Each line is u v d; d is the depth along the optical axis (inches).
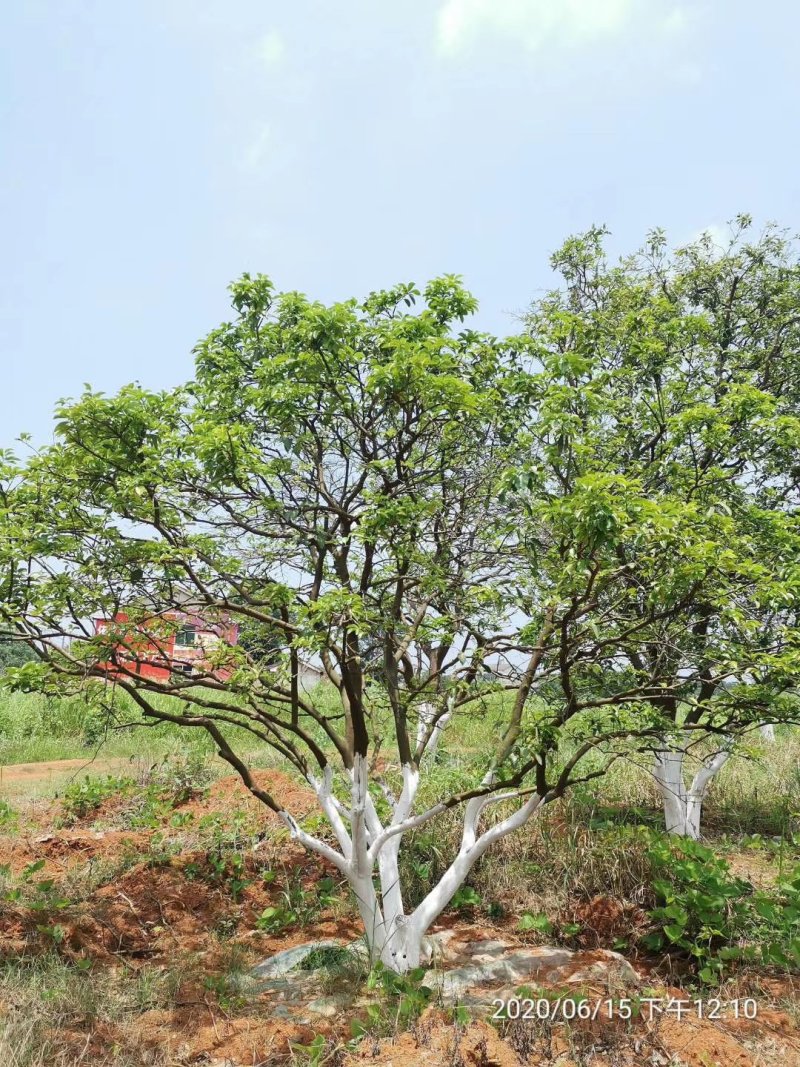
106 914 244.8
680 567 173.9
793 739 451.5
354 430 216.2
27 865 289.1
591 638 188.9
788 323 335.9
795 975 202.4
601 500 156.9
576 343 288.4
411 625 228.2
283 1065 167.8
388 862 214.2
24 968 207.3
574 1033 167.2
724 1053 161.5
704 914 212.1
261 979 212.4
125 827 339.3
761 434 264.1
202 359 222.2
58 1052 167.3
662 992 188.1
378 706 256.5
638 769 357.7
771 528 239.3
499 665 220.2
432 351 185.0
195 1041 179.3
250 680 185.2
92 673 190.9
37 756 520.7
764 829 334.3
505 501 212.4
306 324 192.5
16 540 187.0
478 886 257.4
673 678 197.0
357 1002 192.5
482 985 199.3
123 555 190.4
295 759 218.4
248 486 204.1
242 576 215.9
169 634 210.2
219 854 283.3
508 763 199.3
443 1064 150.1
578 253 350.0
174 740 511.8
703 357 298.2
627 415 276.8
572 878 250.2
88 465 198.4
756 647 205.6
